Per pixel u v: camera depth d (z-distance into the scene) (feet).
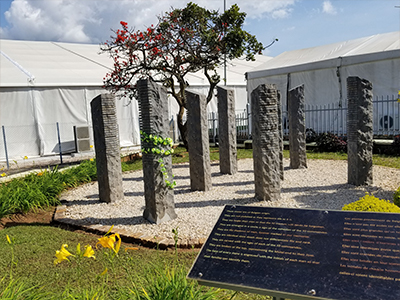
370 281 7.02
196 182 26.58
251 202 22.41
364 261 7.40
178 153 46.47
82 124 56.75
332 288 7.11
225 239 8.95
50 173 30.68
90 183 31.50
